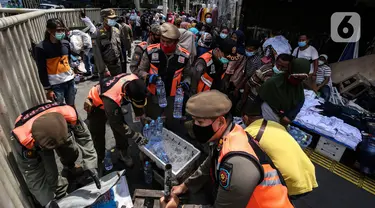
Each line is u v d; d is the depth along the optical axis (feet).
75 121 5.82
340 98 12.91
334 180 8.56
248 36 17.79
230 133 3.64
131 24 36.52
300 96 6.68
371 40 13.43
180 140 8.23
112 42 11.99
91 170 5.90
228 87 12.50
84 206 5.47
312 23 14.85
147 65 8.87
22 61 7.75
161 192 6.61
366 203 7.63
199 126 3.60
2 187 3.55
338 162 9.47
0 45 6.03
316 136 10.36
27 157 4.96
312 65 12.79
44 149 4.37
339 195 7.90
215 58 8.83
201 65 8.80
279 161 3.91
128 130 6.77
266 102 6.81
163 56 8.65
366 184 8.42
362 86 13.06
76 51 15.46
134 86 5.82
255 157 3.23
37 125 4.41
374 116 10.37
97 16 36.70
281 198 3.55
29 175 5.20
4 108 5.56
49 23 8.43
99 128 7.64
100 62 12.07
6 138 5.43
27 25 9.20
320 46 14.88
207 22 21.40
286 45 13.19
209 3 29.78
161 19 30.76
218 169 3.40
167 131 8.64
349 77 13.75
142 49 9.23
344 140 8.97
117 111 6.30
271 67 8.97
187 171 7.22
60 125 4.54
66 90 10.24
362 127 9.67
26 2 27.71
